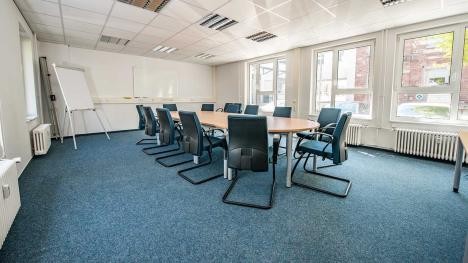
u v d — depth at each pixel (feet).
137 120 22.36
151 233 5.28
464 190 7.89
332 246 4.85
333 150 7.24
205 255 4.55
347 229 5.49
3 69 7.82
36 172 9.59
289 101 18.84
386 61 13.51
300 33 14.14
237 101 24.79
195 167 10.27
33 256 4.43
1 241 4.17
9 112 8.13
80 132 19.10
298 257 4.51
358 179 8.98
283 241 5.01
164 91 23.86
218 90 27.48
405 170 10.14
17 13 10.15
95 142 16.34
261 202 6.89
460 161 7.64
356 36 14.66
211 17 11.59
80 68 17.31
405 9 10.41
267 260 4.42
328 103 17.02
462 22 11.06
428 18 11.53
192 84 26.12
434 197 7.32
